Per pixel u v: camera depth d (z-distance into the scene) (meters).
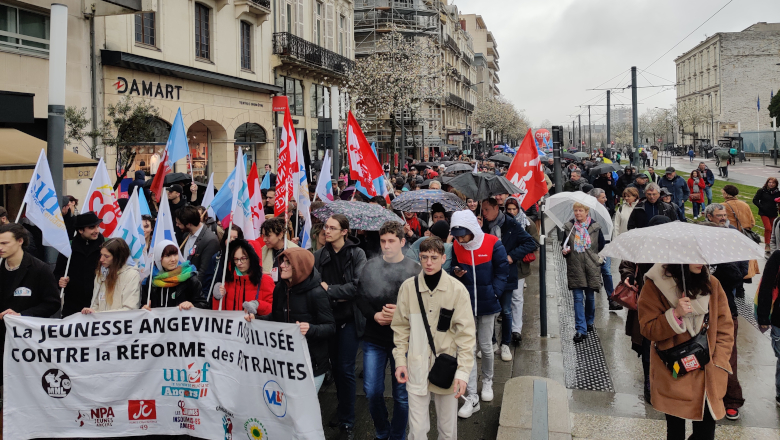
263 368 4.90
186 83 20.45
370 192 9.31
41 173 5.75
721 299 4.54
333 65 31.34
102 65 16.47
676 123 97.19
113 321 5.21
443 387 4.40
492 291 6.14
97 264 5.66
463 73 79.56
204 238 6.82
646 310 4.59
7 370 5.21
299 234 8.48
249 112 24.73
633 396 6.34
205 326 5.14
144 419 5.27
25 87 14.08
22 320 5.21
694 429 4.70
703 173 20.30
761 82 83.75
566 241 8.31
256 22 24.97
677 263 4.15
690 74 103.00
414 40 45.50
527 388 6.12
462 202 7.82
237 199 6.10
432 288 4.52
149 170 18.62
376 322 5.05
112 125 16.05
